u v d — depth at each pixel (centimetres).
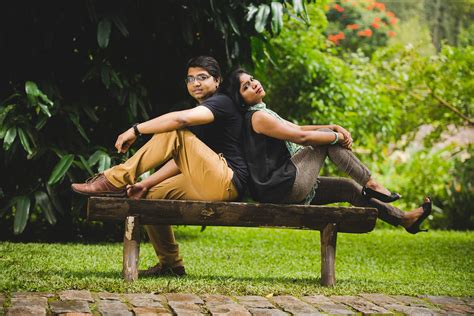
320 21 1026
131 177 434
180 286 418
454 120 1077
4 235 709
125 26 644
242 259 596
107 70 638
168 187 452
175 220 432
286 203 453
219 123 452
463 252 718
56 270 463
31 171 672
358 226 452
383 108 1040
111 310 353
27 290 390
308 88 998
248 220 436
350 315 369
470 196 1069
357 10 1688
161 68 711
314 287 443
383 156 1171
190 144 435
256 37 711
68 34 674
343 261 617
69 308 352
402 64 1085
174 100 719
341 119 997
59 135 657
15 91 648
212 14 661
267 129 446
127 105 676
